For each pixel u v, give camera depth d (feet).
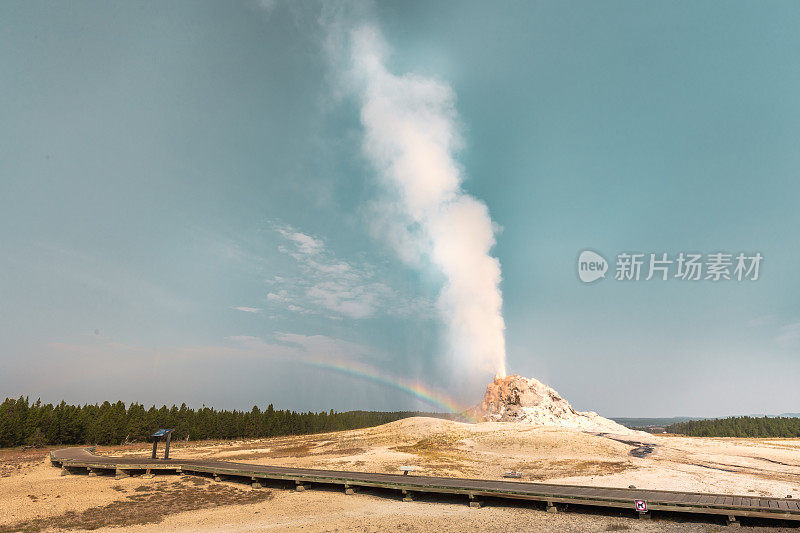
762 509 90.63
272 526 99.09
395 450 247.29
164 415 406.21
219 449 275.18
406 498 123.44
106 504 117.91
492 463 204.85
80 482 147.95
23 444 334.24
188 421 415.03
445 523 99.76
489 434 279.08
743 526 92.02
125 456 225.97
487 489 115.55
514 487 119.24
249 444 318.65
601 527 93.30
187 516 107.34
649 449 250.16
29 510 111.04
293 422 525.34
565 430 290.56
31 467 192.85
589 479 159.94
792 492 134.82
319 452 247.09
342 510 113.29
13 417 338.34
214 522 102.37
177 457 221.87
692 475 168.14
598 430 350.43
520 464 200.75
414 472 175.22
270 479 146.41
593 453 231.50
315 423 560.20
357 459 213.46
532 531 91.91
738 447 263.90
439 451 241.55
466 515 106.73
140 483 145.89
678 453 238.27
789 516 88.48
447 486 120.16
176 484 144.25
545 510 108.58
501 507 113.29
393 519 104.06
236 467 157.89
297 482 138.51
